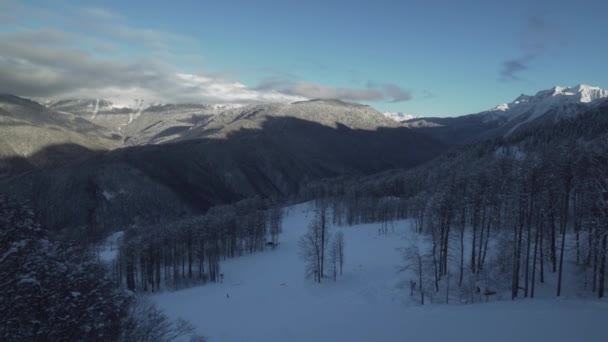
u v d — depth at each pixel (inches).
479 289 2469.2
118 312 1146.0
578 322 1541.6
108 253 5403.5
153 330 1403.8
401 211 6141.7
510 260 2532.0
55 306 957.2
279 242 5767.7
